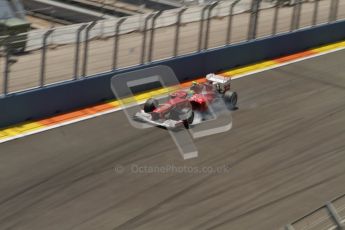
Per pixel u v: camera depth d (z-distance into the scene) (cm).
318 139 3575
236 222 2702
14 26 5031
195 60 4494
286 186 3031
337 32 5616
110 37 4772
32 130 3500
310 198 2934
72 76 4047
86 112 3806
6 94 3528
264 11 5897
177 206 2792
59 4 6400
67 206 2742
